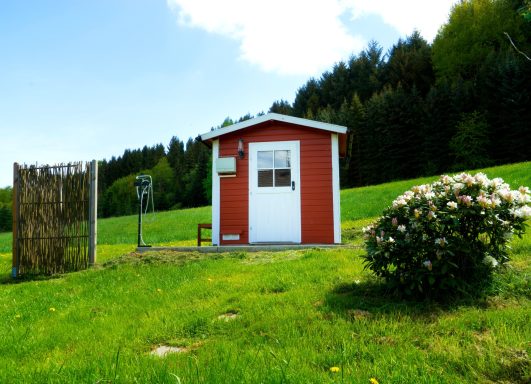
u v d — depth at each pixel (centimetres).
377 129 4488
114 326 375
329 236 849
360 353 262
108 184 8281
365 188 2980
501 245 399
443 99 4122
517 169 2169
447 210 371
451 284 358
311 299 404
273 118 877
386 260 387
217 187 897
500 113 3691
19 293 585
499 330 280
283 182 880
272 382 216
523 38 4106
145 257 761
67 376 246
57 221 769
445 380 217
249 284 500
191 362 258
